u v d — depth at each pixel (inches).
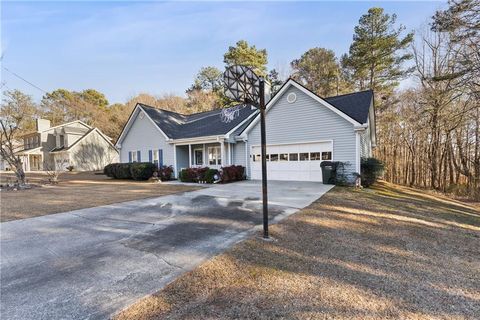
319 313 106.8
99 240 198.1
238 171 557.3
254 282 131.9
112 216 270.1
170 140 657.0
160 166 708.0
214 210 284.4
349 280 135.4
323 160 483.8
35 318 105.3
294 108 514.3
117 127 1480.1
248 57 1120.8
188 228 222.4
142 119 752.3
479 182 667.4
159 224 237.1
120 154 807.1
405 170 856.3
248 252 168.1
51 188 531.5
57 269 150.0
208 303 113.5
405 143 854.5
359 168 449.7
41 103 1486.2
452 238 215.8
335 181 454.6
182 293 121.9
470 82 497.7
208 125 688.4
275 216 253.0
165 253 169.6
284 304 112.9
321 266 151.3
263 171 194.1
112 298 118.5
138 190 459.8
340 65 1097.4
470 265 162.9
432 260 167.3
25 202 360.5
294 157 518.3
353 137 452.1
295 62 1227.2
